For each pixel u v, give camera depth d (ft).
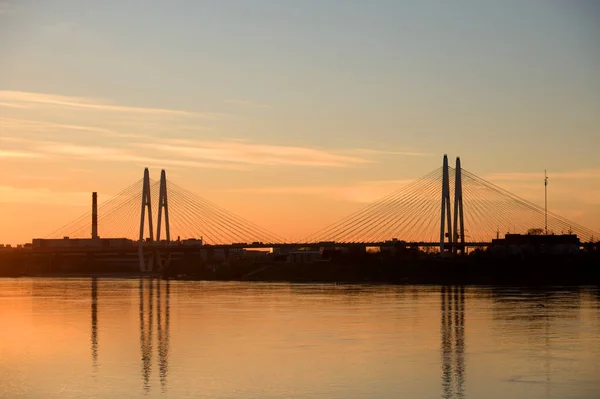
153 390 245.45
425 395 237.66
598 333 346.95
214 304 513.04
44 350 315.17
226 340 335.67
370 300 533.14
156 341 335.88
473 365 276.62
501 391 241.55
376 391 241.96
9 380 259.80
